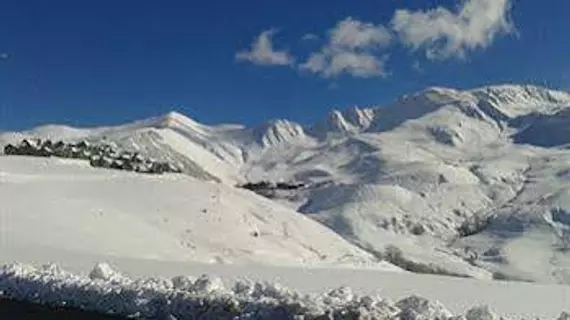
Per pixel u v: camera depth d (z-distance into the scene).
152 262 36.03
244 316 17.03
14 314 19.17
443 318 16.20
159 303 18.98
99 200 75.50
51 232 59.31
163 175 93.12
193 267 33.91
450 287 28.02
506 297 24.91
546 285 31.92
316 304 16.91
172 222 74.06
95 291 20.80
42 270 24.98
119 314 18.98
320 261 77.69
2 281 23.52
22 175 82.56
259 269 34.28
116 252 57.94
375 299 17.45
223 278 28.95
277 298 18.19
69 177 85.56
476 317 17.12
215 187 90.00
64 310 19.67
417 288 27.42
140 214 74.00
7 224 59.25
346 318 16.03
